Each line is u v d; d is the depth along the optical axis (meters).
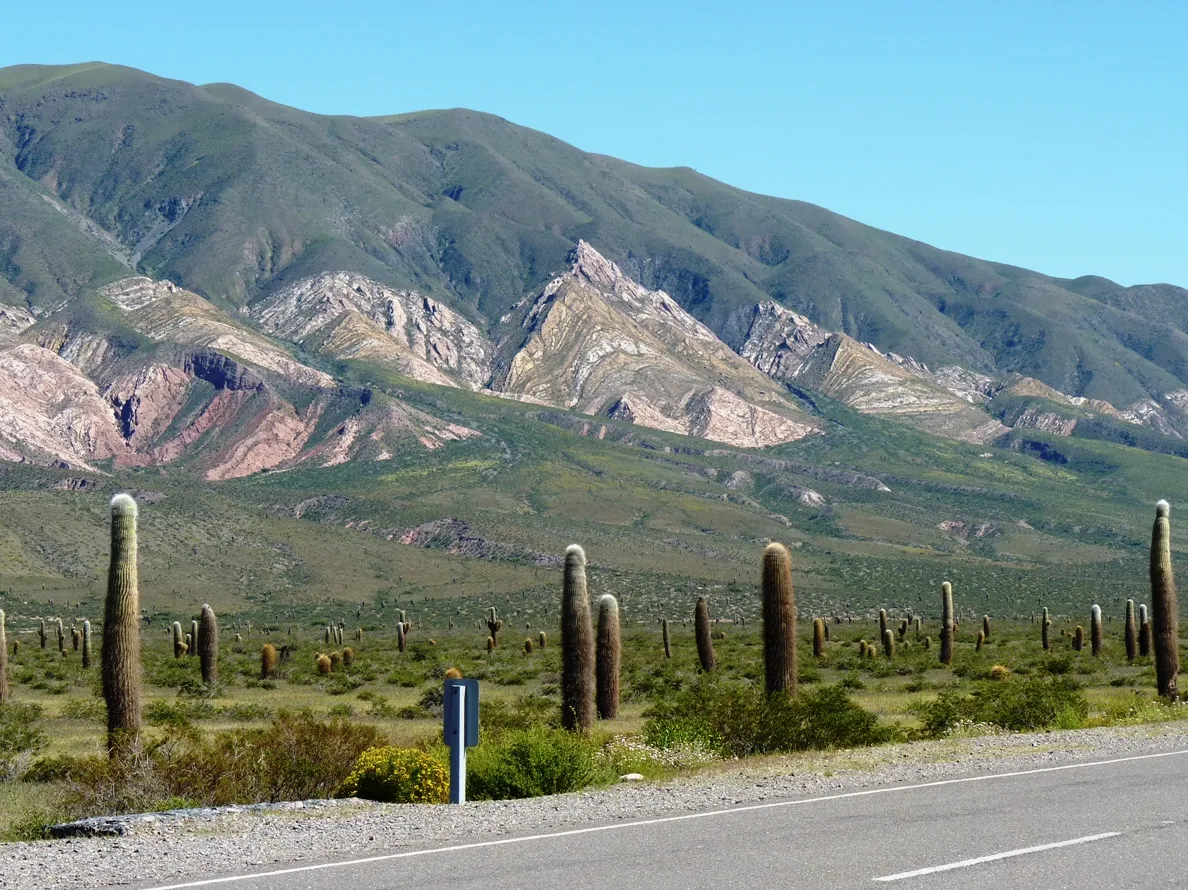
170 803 18.09
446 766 17.77
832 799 14.91
